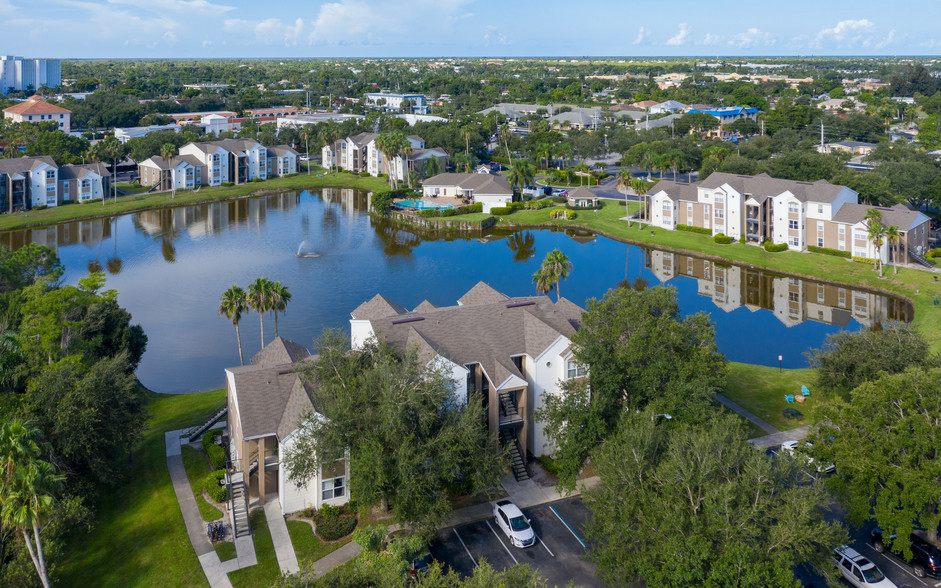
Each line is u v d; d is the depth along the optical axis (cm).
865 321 11075
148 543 5288
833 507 5650
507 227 17788
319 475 5625
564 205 19200
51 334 6800
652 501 4425
